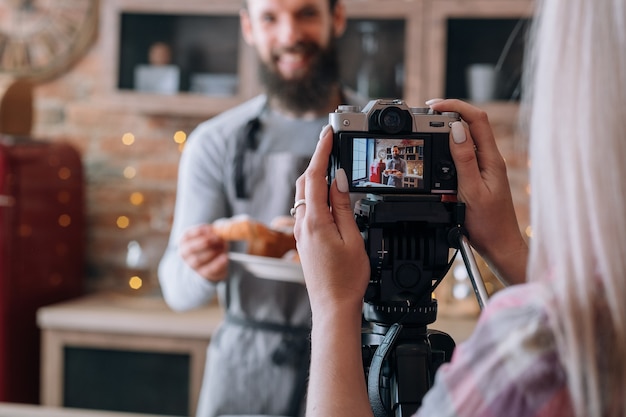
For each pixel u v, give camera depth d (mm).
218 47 3307
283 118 2586
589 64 629
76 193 3512
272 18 2549
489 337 640
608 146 614
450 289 3033
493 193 984
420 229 979
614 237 602
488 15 3053
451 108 1017
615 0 635
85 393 3086
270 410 2414
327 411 792
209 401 2463
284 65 2559
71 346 3090
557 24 652
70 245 3486
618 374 605
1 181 3148
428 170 968
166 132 3586
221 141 2559
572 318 603
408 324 974
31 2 3611
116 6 3262
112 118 3615
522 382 609
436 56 3080
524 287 658
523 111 747
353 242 878
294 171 2504
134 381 3051
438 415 641
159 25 3322
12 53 3631
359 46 3156
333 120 950
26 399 3275
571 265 619
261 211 2533
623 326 597
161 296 3270
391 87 3150
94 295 3482
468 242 960
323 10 2553
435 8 3068
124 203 3617
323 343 833
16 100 3305
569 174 623
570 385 597
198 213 2545
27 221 3240
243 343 2432
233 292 2465
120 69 3318
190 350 3006
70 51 3604
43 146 3346
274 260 2348
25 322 3256
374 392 918
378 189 952
